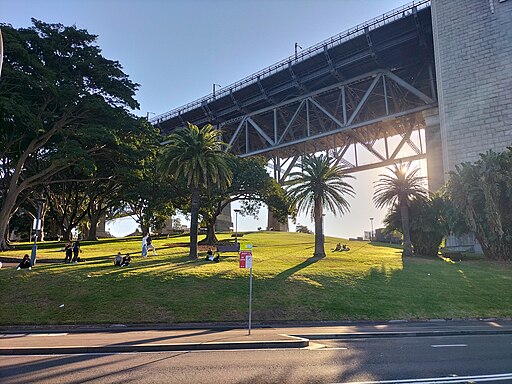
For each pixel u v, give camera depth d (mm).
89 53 36562
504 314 19844
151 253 37594
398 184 38438
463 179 33688
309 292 21828
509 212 32281
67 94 33375
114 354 10258
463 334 14516
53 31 35406
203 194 44875
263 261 32031
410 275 26984
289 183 36906
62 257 33594
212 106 74062
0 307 18281
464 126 43469
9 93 30984
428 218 38312
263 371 8188
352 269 28219
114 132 36000
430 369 8414
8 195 34562
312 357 9750
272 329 15711
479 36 44188
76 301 19172
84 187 56344
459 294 22875
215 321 17594
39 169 41906
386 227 41844
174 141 32719
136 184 47844
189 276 23797
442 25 47062
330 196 35844
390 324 17453
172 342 11570
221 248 41531
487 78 42844
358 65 58062
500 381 7422
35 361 9344
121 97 38406
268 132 84250
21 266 25484
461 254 38500
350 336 13719
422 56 55062
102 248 44281
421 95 53562
